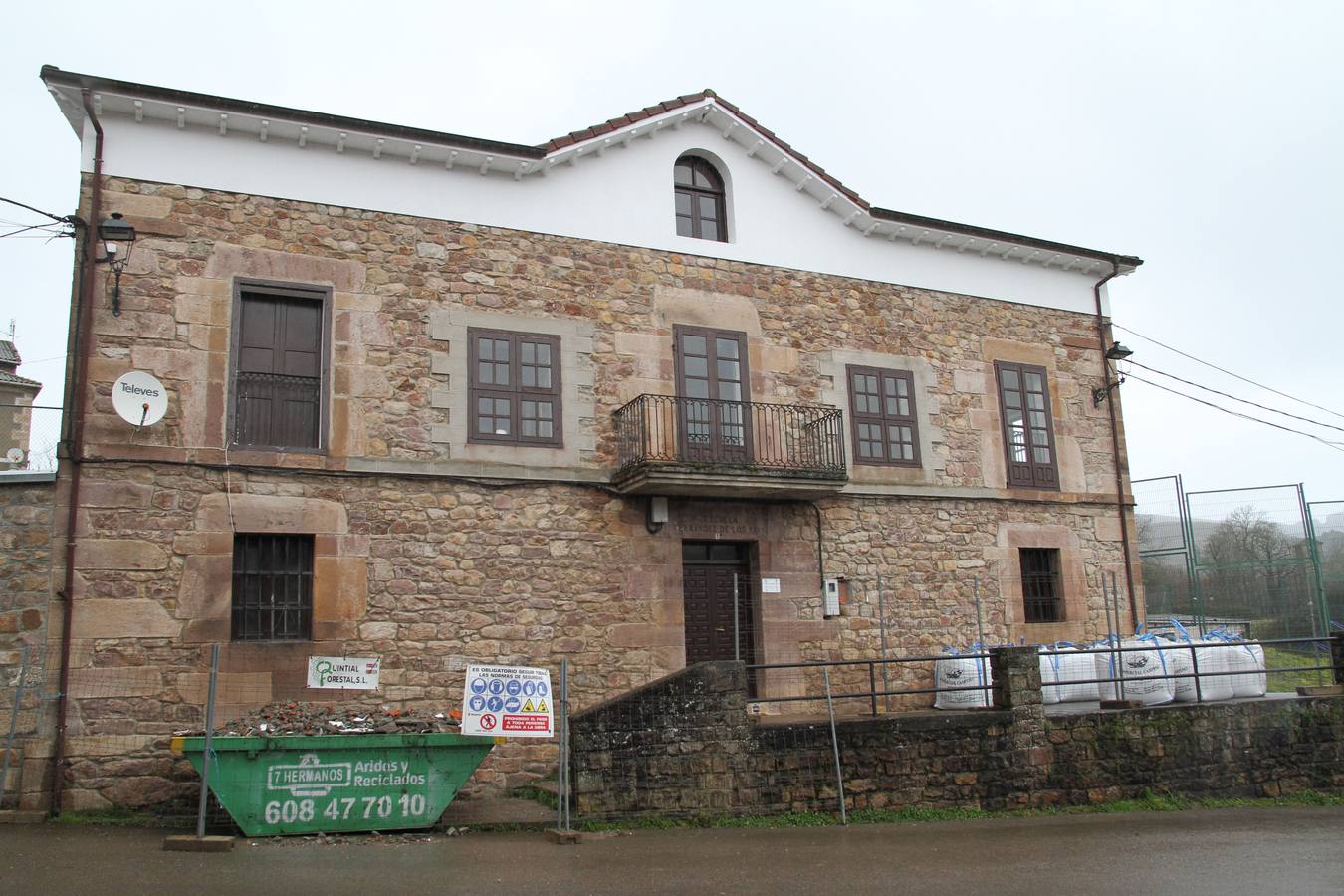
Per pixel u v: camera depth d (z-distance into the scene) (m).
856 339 12.51
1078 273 14.27
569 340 10.89
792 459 11.66
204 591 9.00
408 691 9.55
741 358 11.76
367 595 9.57
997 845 7.96
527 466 10.41
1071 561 13.27
